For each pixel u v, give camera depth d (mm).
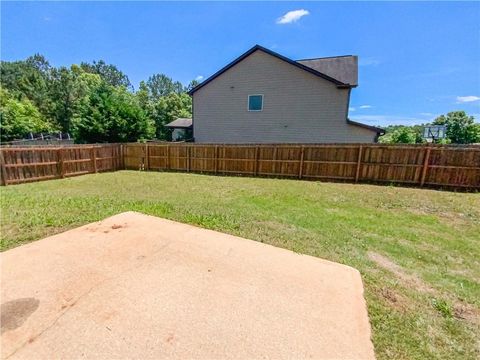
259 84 14969
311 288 2605
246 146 11180
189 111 42938
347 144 9641
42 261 2977
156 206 5465
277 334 1974
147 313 2148
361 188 8531
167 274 2760
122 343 1842
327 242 3875
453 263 3434
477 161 8062
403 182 9109
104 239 3631
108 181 9391
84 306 2215
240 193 7402
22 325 1987
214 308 2242
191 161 12289
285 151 10594
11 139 25969
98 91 19547
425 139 22344
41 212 4980
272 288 2576
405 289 2738
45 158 9586
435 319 2277
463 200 7000
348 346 1888
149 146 13016
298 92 14312
